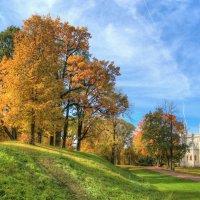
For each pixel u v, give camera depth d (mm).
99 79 44906
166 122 81875
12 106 32969
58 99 34438
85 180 22750
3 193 14734
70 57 43844
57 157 26281
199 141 122438
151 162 100062
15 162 19719
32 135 34281
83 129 53594
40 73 33062
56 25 44469
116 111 47219
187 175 53219
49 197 16281
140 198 22125
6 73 37188
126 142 76812
